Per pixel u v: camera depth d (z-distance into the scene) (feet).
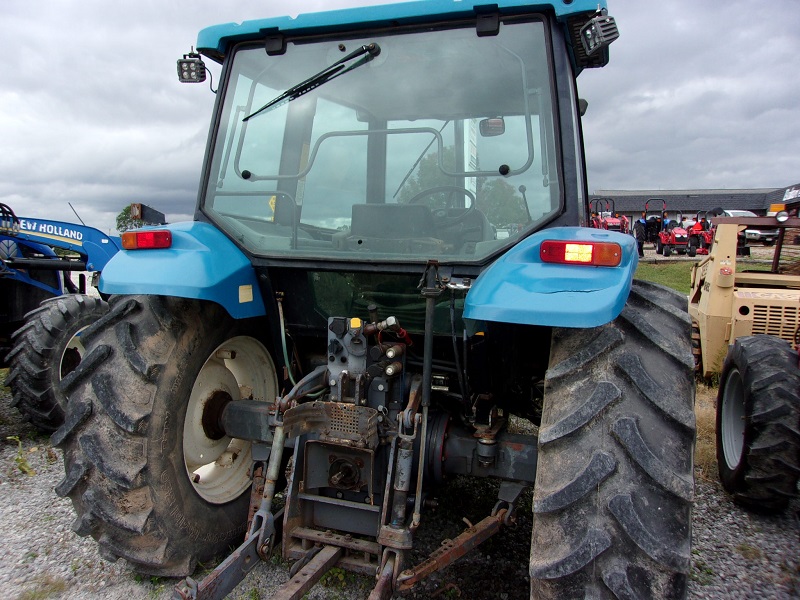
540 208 7.48
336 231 8.23
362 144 8.31
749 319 16.12
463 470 7.70
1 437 14.40
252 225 8.54
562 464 5.77
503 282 6.18
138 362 7.44
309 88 8.42
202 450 8.62
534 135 7.58
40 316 14.20
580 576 5.46
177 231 7.91
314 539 7.32
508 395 8.77
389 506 7.13
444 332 7.96
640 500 5.46
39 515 10.25
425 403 7.00
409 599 7.92
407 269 7.50
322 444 7.64
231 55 8.84
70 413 7.47
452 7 7.66
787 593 8.50
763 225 16.39
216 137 8.80
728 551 9.64
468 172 7.83
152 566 7.78
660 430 5.73
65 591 8.12
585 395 5.96
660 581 5.28
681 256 71.46
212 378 8.82
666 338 6.34
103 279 7.44
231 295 7.67
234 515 8.87
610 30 7.13
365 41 8.22
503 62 7.71
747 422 10.32
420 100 8.07
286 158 8.57
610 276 5.94
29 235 16.84
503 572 8.55
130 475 7.27
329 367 7.76
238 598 7.85
